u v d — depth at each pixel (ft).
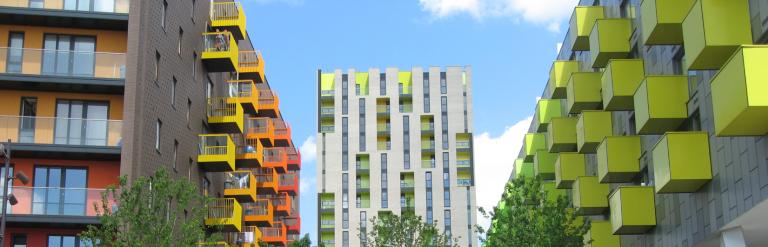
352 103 363.56
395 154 358.23
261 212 194.59
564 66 144.66
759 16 68.33
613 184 124.88
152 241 96.07
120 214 96.32
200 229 101.35
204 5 155.74
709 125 80.89
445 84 366.02
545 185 164.25
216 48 153.38
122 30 122.21
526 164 196.54
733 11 70.90
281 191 231.30
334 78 366.43
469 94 365.40
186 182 101.81
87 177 116.98
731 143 75.46
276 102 196.13
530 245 124.67
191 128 143.23
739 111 63.98
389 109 362.94
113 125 116.06
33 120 115.65
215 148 150.61
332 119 363.97
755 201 70.49
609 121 121.39
